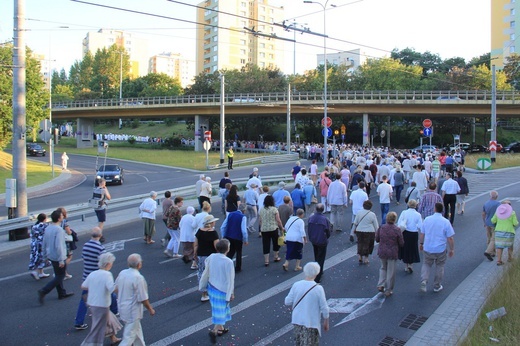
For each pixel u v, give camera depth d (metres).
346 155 32.03
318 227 10.73
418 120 82.56
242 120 87.12
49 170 41.28
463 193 18.08
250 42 129.88
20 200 15.04
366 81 80.56
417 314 8.62
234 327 8.13
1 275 11.23
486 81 77.50
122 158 55.94
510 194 23.94
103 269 6.95
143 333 7.88
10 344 7.46
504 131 88.00
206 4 127.62
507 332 7.40
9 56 39.97
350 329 8.02
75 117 85.44
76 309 9.02
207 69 127.50
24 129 15.17
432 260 9.82
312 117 80.00
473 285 10.14
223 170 41.44
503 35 103.62
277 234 12.09
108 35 185.75
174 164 47.66
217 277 7.66
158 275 11.10
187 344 7.47
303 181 17.83
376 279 10.79
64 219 10.27
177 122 112.25
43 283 10.62
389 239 9.61
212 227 9.57
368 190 22.95
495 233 11.75
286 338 7.68
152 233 14.27
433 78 79.12
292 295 6.39
